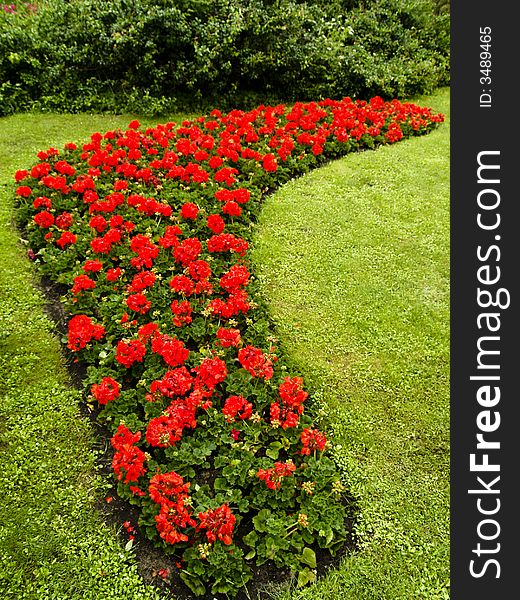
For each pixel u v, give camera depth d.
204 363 3.62
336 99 9.23
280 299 4.86
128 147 6.42
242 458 3.35
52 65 8.19
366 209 6.27
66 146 6.58
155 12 7.65
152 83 8.30
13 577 2.86
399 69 9.62
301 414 3.70
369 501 3.34
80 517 3.14
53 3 8.90
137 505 3.22
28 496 3.23
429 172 7.18
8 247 5.20
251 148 6.94
